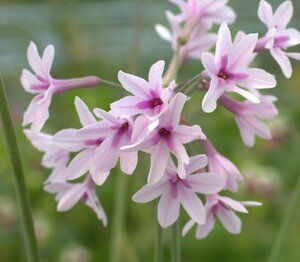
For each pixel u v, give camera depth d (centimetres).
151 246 41
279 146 43
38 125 23
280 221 43
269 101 24
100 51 64
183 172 20
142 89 21
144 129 20
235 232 24
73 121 45
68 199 23
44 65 23
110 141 21
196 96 41
